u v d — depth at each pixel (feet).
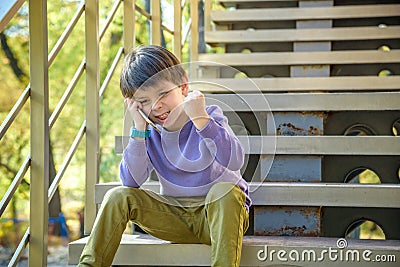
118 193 5.90
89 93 7.45
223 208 5.62
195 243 6.03
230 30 12.35
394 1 12.35
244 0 12.58
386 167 7.61
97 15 7.50
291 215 6.85
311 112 7.93
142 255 6.07
